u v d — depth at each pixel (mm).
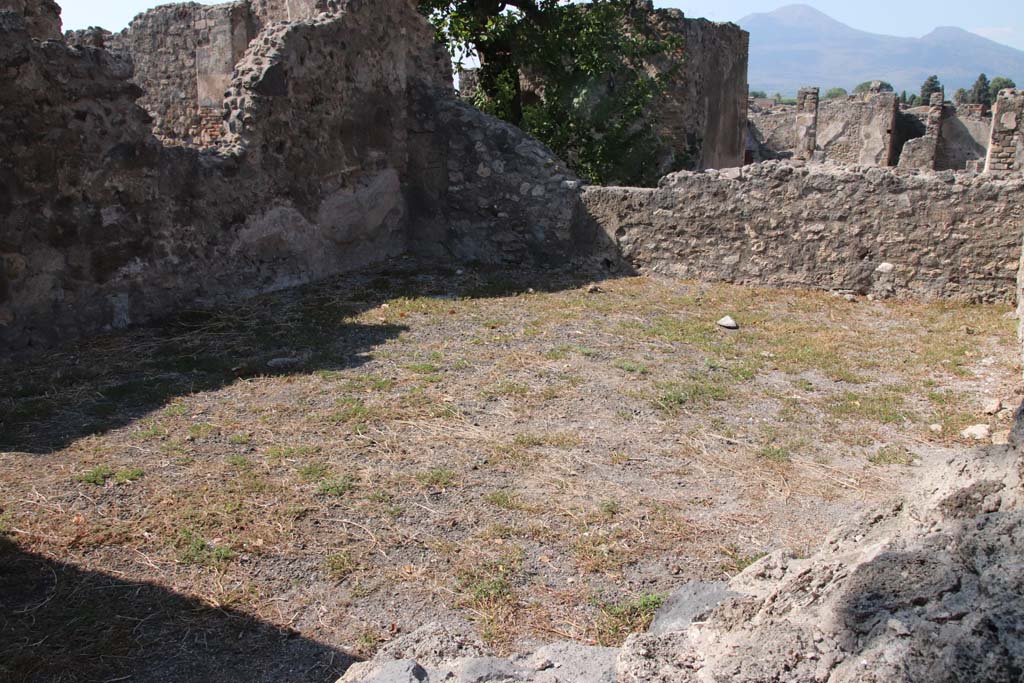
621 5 14297
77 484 4977
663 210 10430
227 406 6301
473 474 5262
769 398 6723
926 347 8008
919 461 5621
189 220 8781
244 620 3824
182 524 4566
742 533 4648
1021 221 9039
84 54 7641
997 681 1749
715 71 17234
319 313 8805
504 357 7527
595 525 4680
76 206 7703
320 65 9875
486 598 3994
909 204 9438
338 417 6082
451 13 13898
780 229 10000
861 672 1881
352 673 2658
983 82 71312
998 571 1886
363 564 4258
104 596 3959
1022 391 6809
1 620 3754
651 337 8234
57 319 7680
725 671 2049
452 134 11102
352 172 10602
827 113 30125
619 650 2645
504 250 11156
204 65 14641
